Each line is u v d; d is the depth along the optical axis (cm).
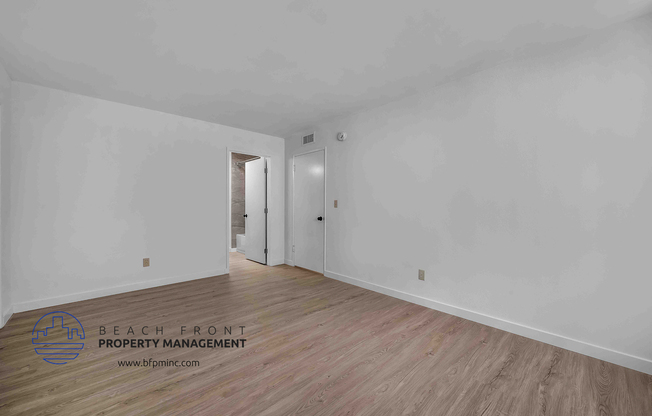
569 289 213
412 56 233
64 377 176
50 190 294
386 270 339
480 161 258
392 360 198
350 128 380
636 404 155
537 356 203
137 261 352
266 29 197
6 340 224
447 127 280
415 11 178
